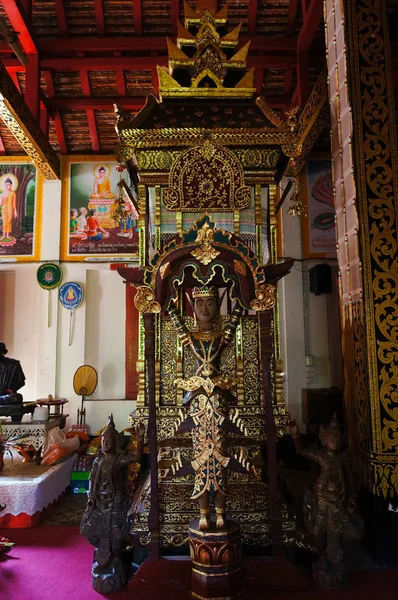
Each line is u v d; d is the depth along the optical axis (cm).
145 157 430
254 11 709
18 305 895
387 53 428
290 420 373
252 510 373
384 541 370
